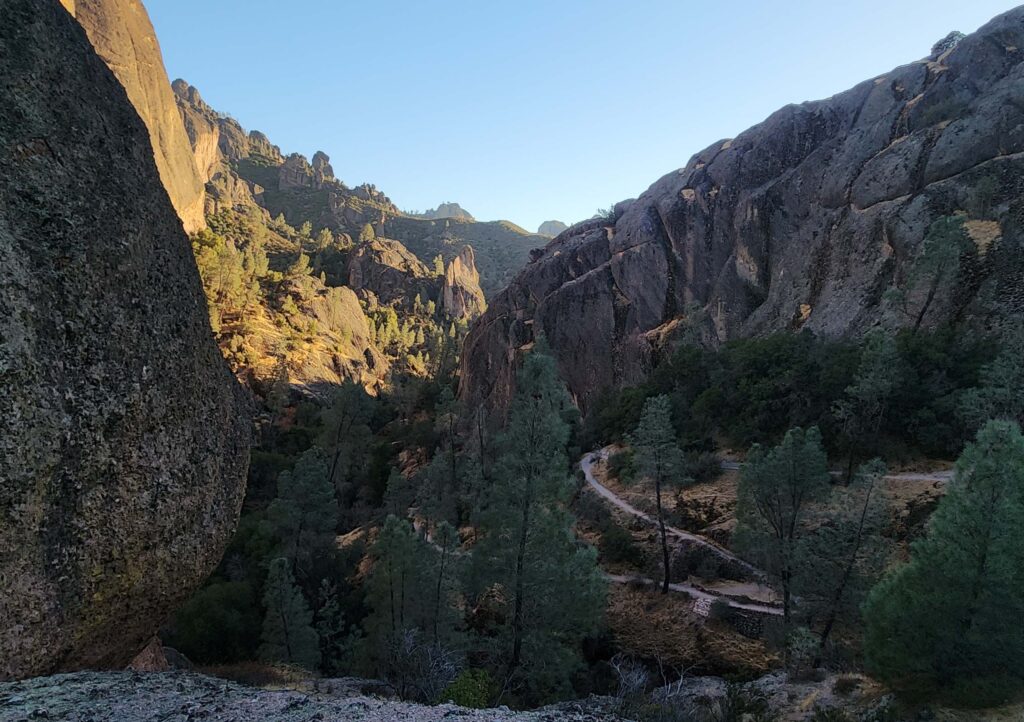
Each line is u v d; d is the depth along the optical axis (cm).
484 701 1334
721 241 7038
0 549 709
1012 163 4472
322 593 3175
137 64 9438
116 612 906
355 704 787
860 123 6438
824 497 2408
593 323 7406
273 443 7094
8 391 732
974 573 1301
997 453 1331
